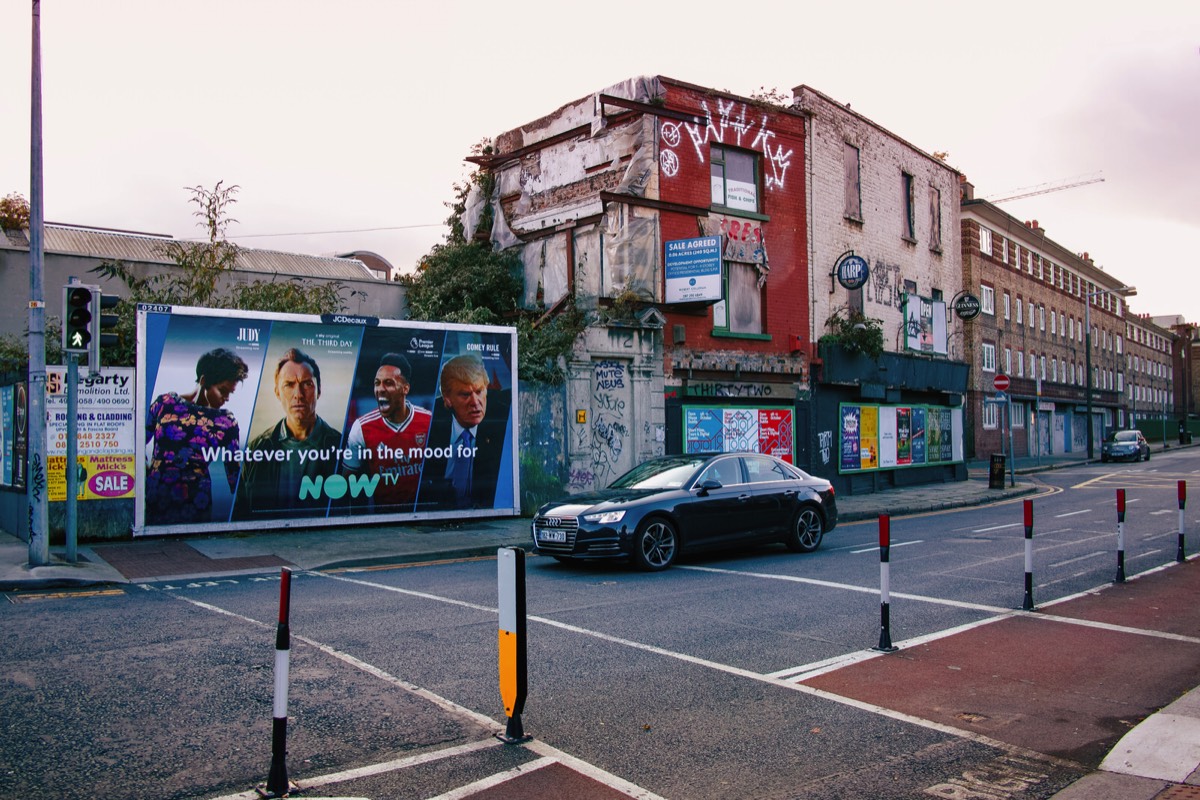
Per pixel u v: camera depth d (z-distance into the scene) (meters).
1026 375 47.50
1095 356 60.47
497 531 15.33
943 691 6.16
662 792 4.43
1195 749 4.96
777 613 8.66
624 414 19.27
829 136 24.92
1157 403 77.88
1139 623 8.25
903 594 9.67
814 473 23.69
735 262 22.00
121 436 13.52
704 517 11.88
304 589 10.12
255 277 22.67
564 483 18.16
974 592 9.78
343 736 5.14
